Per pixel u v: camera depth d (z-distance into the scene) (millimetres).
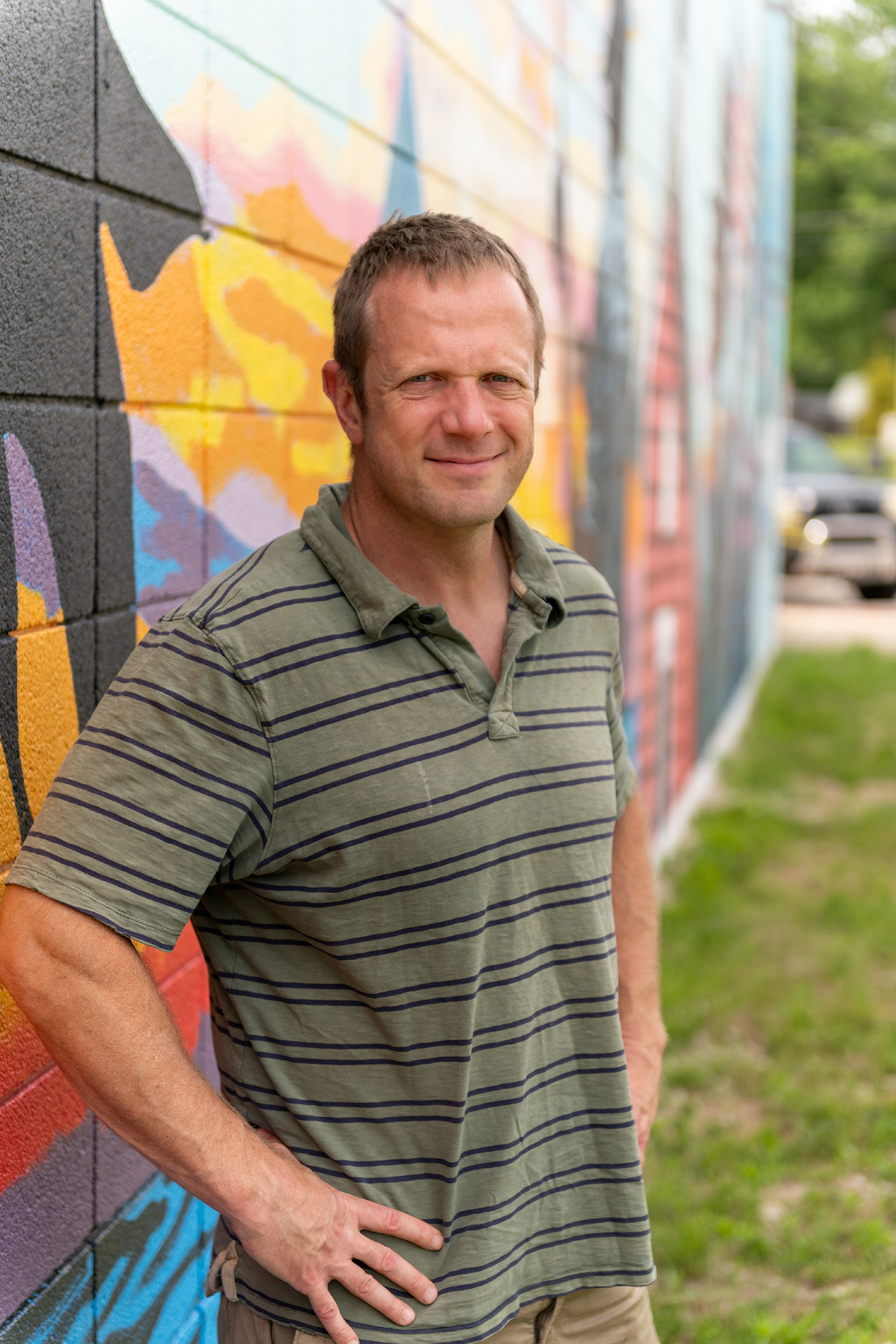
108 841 1215
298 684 1285
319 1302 1311
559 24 3873
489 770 1361
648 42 5254
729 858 5898
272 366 2113
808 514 14672
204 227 1858
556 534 3949
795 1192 3293
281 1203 1273
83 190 1545
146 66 1682
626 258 4949
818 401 32562
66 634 1555
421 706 1335
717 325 7711
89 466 1594
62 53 1487
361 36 2408
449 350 1316
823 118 26141
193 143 1817
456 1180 1377
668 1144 3492
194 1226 1960
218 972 1409
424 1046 1356
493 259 1363
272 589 1316
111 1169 1692
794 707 9453
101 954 1200
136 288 1685
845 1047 4023
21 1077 1473
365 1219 1338
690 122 6430
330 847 1300
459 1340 1372
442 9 2844
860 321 27812
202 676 1254
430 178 2807
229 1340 1480
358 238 2439
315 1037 1367
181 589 1853
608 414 4695
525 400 1381
